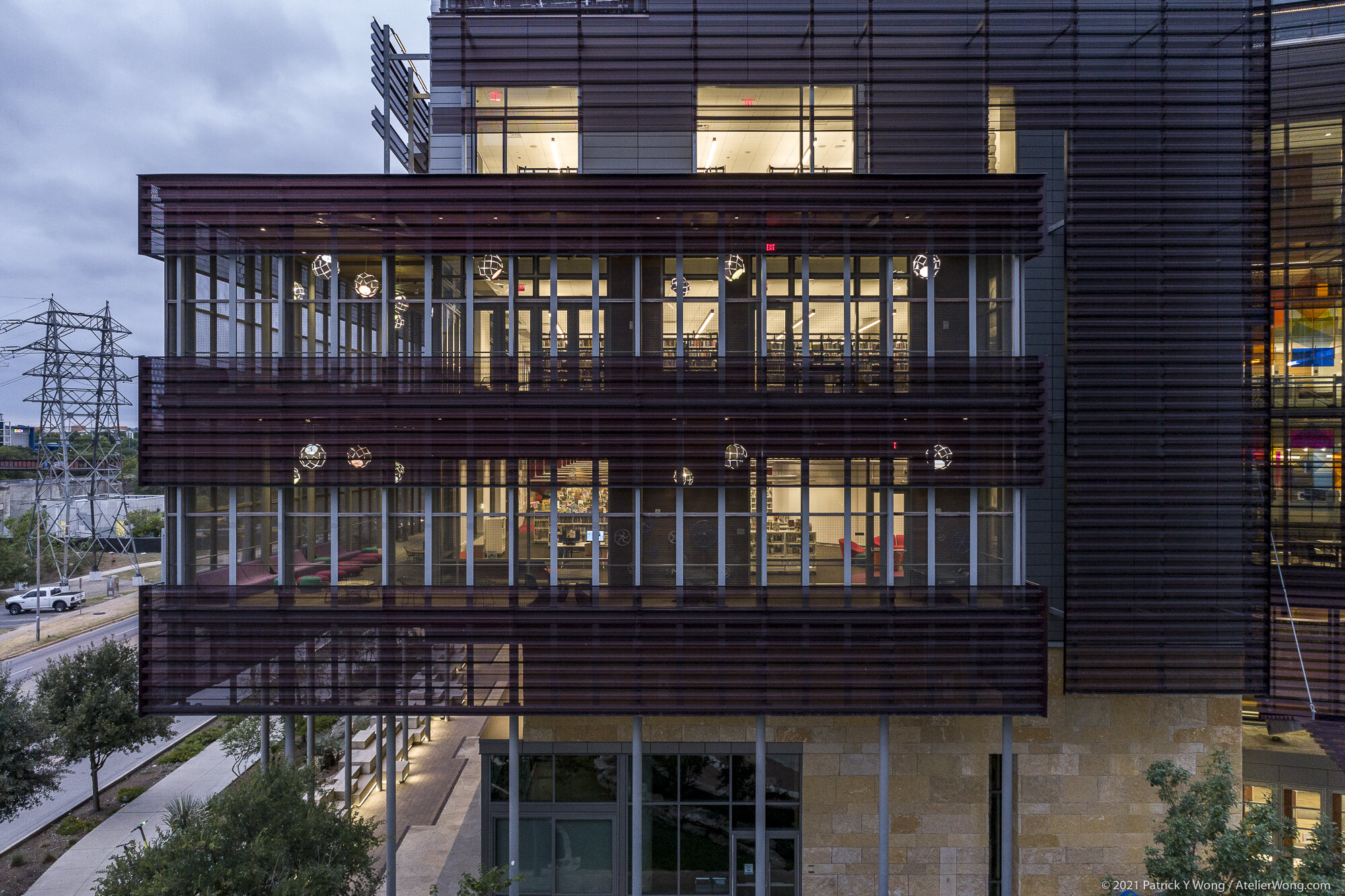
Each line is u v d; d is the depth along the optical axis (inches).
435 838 655.1
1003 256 531.8
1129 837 558.6
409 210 514.6
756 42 552.4
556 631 511.2
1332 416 570.6
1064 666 550.6
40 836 655.8
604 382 515.5
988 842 562.9
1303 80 582.6
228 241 515.2
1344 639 551.8
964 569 526.3
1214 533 547.8
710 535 525.0
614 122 555.2
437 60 553.3
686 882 560.7
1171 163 553.6
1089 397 550.6
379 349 524.7
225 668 509.0
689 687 507.5
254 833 414.6
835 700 508.4
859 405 515.5
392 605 512.7
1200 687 542.0
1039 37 553.6
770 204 513.3
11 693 662.5
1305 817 610.9
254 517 527.5
